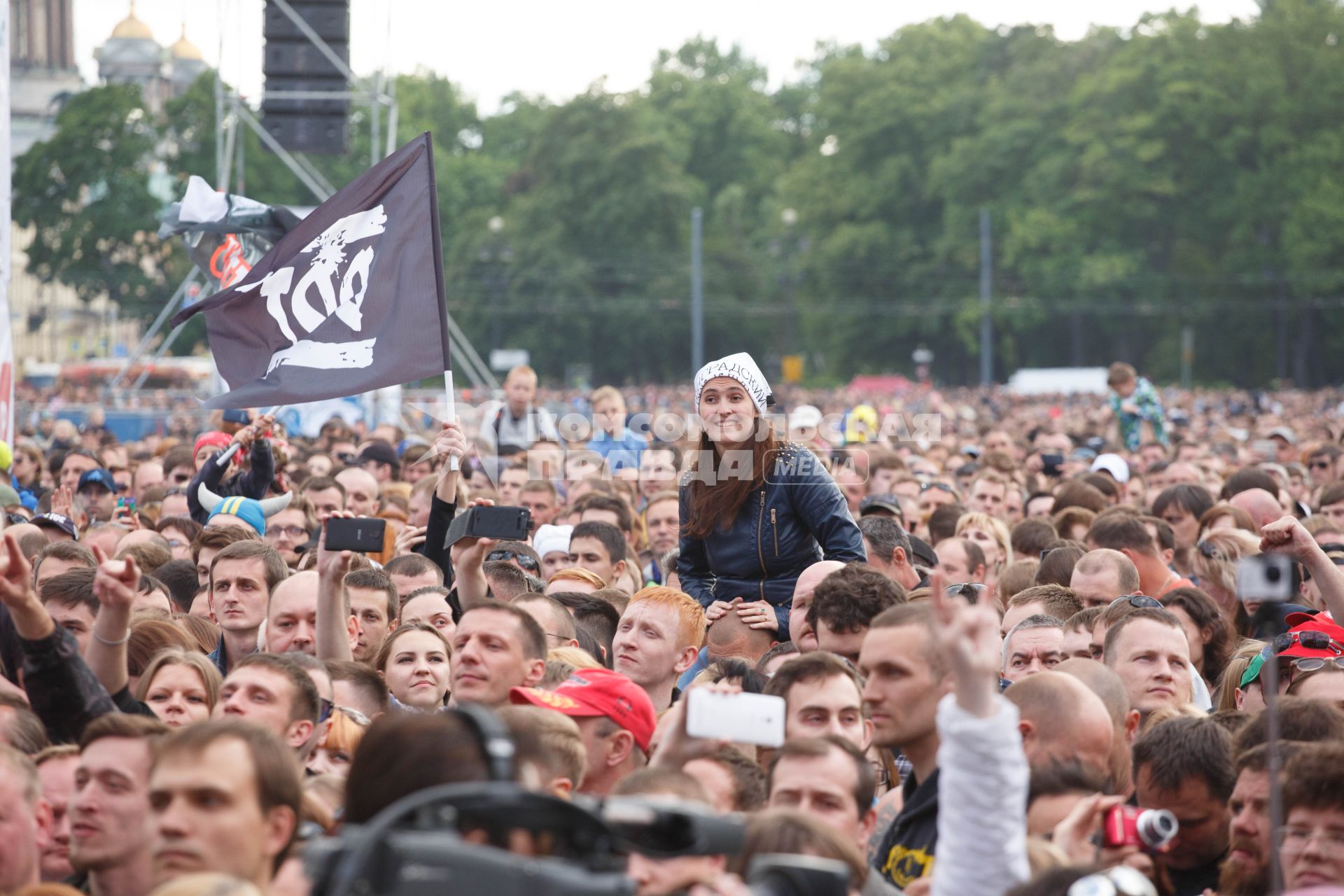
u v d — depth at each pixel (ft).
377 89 111.34
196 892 12.27
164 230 47.06
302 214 70.38
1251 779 17.25
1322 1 343.87
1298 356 324.39
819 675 19.11
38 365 279.08
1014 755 13.14
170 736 14.52
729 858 14.61
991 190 360.69
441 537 30.89
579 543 35.73
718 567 27.40
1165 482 54.75
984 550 38.34
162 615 27.53
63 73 338.54
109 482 48.11
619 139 380.99
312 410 92.84
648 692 24.61
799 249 375.04
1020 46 395.14
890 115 378.73
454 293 365.40
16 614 18.51
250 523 38.78
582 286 365.61
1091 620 25.39
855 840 16.39
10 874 15.66
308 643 26.05
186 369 197.16
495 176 410.11
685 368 385.09
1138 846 14.98
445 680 24.72
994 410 244.83
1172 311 329.93
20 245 320.09
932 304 356.18
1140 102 338.34
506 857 9.96
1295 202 317.63
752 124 451.12
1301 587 28.50
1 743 16.97
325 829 15.92
